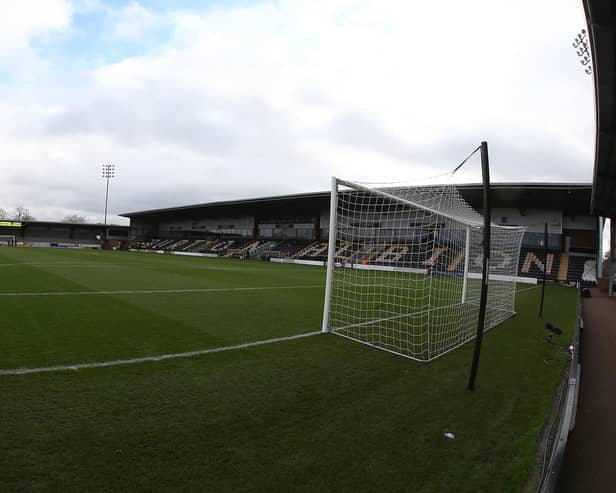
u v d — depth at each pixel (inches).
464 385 156.9
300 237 1749.5
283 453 97.0
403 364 183.2
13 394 124.0
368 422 117.7
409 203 257.8
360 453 99.1
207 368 160.6
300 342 212.8
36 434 99.4
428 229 339.6
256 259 1638.8
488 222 149.5
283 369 164.9
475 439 110.6
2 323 222.1
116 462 88.8
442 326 286.2
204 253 1916.8
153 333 214.5
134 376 146.4
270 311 308.8
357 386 149.3
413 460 97.3
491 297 419.8
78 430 102.7
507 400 142.3
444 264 415.2
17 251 1204.5
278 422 114.4
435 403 135.9
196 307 310.3
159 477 83.9
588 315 426.0
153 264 874.8
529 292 668.1
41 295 334.6
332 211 239.6
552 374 177.6
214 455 94.3
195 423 110.8
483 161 151.2
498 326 303.6
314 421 116.5
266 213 1881.2
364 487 84.7
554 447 94.4
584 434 124.8
